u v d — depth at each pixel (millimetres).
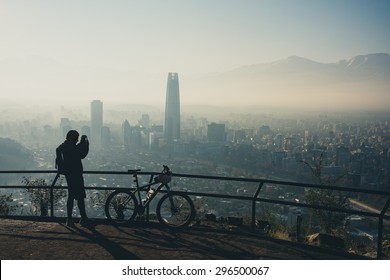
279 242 7527
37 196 14023
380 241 6844
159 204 8461
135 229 8242
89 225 8508
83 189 8523
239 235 7906
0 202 13156
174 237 7738
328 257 6848
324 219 14672
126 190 8703
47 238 7617
